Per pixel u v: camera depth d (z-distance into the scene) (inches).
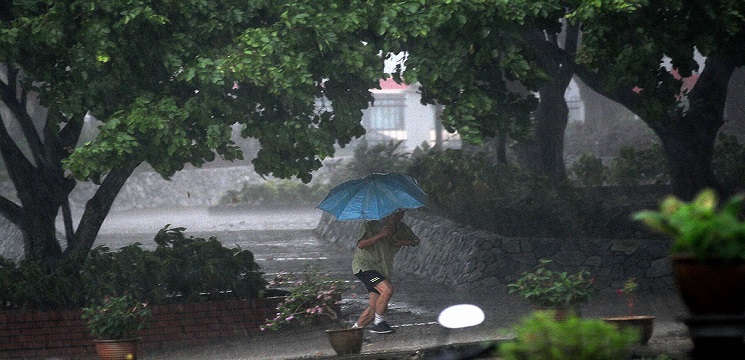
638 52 1556.3
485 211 2319.1
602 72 1754.4
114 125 1381.6
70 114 1450.5
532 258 2053.4
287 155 1556.3
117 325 1273.4
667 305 1694.1
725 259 479.8
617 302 1784.0
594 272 1990.7
